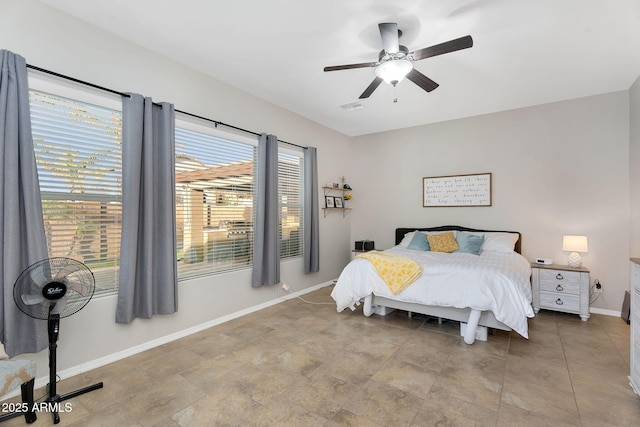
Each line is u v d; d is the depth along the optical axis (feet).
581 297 11.52
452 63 9.80
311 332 10.19
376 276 11.02
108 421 5.80
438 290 9.78
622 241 11.98
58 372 7.23
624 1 6.86
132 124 8.18
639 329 6.48
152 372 7.57
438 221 16.24
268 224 12.59
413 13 7.37
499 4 7.04
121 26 7.94
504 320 8.77
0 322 6.13
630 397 6.52
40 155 7.08
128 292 8.12
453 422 5.75
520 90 11.98
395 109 14.20
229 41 8.63
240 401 6.41
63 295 6.02
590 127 12.57
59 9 7.27
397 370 7.68
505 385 7.00
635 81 11.08
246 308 12.12
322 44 8.79
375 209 18.34
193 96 10.19
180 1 6.98
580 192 12.79
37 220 6.62
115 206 8.38
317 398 6.51
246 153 12.34
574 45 8.71
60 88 7.25
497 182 14.60
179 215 9.96
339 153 18.06
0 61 6.18
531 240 13.79
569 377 7.34
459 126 15.57
